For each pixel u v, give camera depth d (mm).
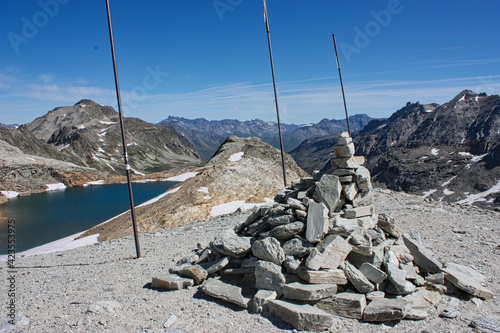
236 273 9727
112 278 11266
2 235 35875
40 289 10656
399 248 9500
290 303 7801
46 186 94125
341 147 10094
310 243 8891
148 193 69125
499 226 15070
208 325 7363
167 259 13133
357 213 9953
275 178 40312
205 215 28219
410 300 7938
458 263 10516
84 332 7082
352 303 7645
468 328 7074
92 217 45625
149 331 7070
